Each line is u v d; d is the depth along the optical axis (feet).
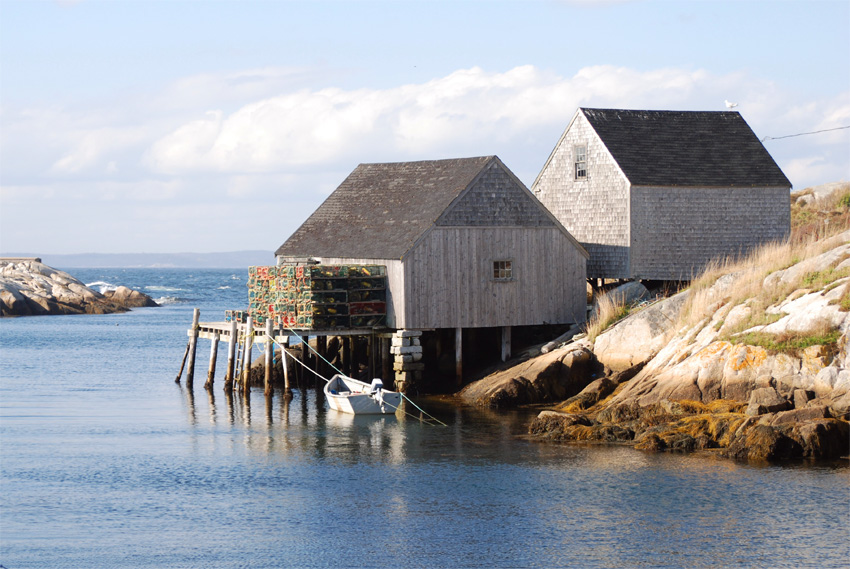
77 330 378.53
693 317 168.35
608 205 210.79
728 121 222.07
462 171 197.16
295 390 204.64
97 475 131.75
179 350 301.84
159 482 127.85
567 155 221.87
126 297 567.59
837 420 132.46
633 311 188.44
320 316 188.34
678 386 153.07
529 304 195.11
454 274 189.26
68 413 179.11
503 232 192.65
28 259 546.67
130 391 207.72
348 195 224.12
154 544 104.01
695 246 208.54
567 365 177.99
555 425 151.02
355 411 172.45
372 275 191.11
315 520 111.04
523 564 97.04
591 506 113.60
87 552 101.86
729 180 209.67
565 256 197.98
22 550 102.47
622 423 148.46
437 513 112.68
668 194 206.80
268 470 133.18
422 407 176.76
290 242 221.05
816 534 103.35
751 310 158.30
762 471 125.08
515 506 114.42
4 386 216.74
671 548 100.48
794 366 144.97
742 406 143.74
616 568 95.71
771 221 212.43
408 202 202.59
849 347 142.61
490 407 175.42
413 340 186.70
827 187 329.31
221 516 113.09
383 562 98.22
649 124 218.18
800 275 161.58
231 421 169.17
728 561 96.94
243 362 199.31
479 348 207.10
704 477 123.13
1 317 457.27
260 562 98.73
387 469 132.16
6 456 143.23
